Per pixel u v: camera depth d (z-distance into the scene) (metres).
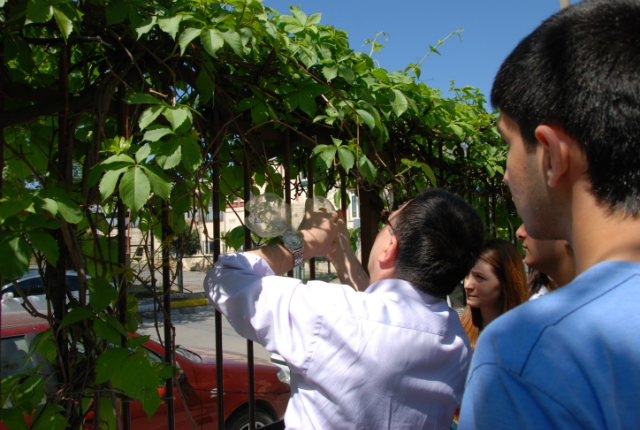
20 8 1.07
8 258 0.94
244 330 1.07
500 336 0.52
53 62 1.57
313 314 0.96
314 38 1.73
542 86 0.56
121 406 1.38
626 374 0.42
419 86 2.22
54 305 1.25
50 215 1.04
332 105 1.69
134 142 1.43
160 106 1.17
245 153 1.61
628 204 0.50
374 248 1.15
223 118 1.60
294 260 1.30
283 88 1.65
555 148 0.54
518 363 0.48
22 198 0.99
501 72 0.64
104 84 1.27
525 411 0.46
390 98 1.90
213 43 1.23
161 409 2.83
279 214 1.36
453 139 2.59
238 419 3.24
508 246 1.82
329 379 0.91
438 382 0.96
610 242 0.52
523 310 0.53
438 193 1.10
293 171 2.13
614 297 0.47
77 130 1.63
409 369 0.92
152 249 1.50
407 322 0.95
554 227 0.60
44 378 1.23
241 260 1.17
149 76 1.47
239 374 3.35
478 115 2.97
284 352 0.97
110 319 1.21
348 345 0.92
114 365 1.14
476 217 1.06
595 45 0.52
